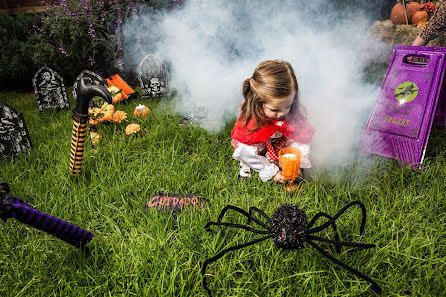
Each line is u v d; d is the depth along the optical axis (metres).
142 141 3.21
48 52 5.43
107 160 2.97
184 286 1.76
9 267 1.89
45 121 4.04
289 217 1.58
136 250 1.93
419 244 1.90
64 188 2.54
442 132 3.04
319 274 1.74
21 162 2.95
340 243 1.58
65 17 5.26
